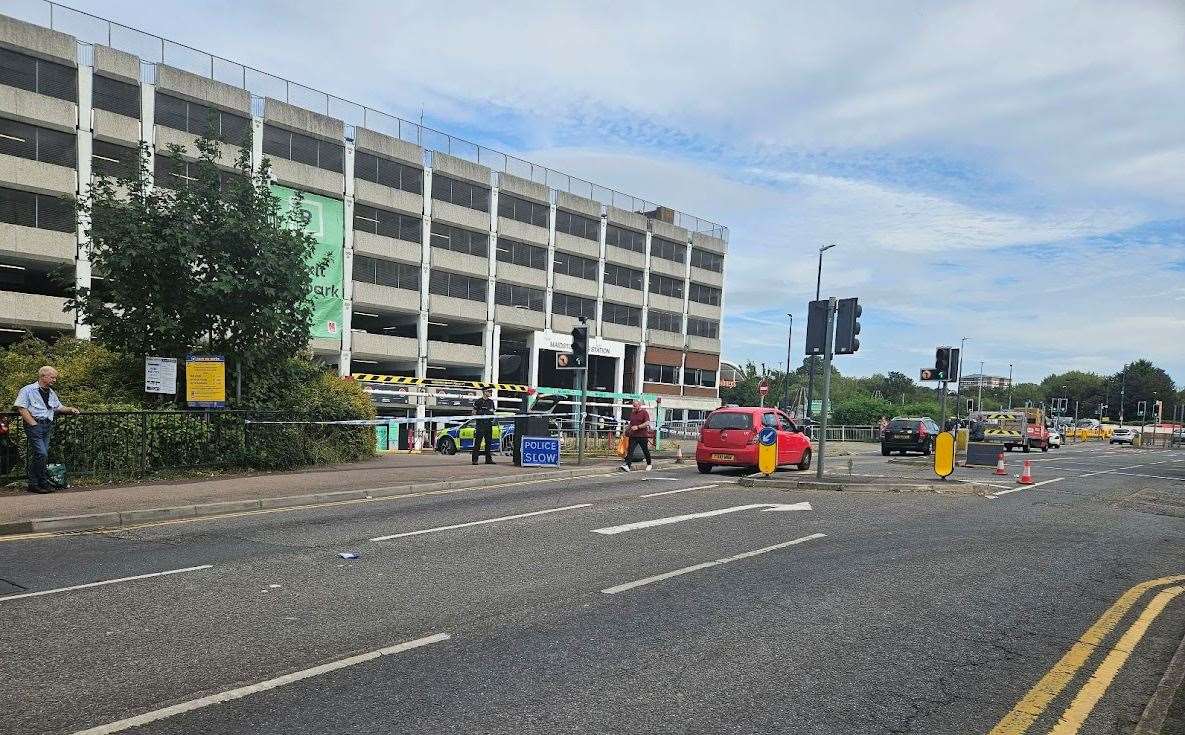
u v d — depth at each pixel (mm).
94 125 35219
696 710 4258
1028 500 14320
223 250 14945
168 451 13664
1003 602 6691
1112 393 116438
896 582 7285
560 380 57906
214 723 3971
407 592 6555
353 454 18109
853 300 15062
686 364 68312
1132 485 18391
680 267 67375
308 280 16031
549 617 5918
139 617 5723
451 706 4230
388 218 46594
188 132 37531
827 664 5039
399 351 46844
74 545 8398
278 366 16484
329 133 43469
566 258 57906
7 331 34094
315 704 4223
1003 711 4387
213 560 7676
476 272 51125
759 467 16484
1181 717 4223
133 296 14578
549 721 4062
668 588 6855
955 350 20125
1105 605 6699
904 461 26375
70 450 12328
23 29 33469
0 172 32844
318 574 7137
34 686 4402
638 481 15992
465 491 13891
